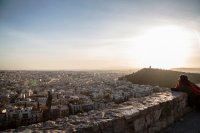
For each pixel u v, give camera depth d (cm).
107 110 570
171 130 677
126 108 593
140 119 571
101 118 492
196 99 904
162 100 721
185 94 893
